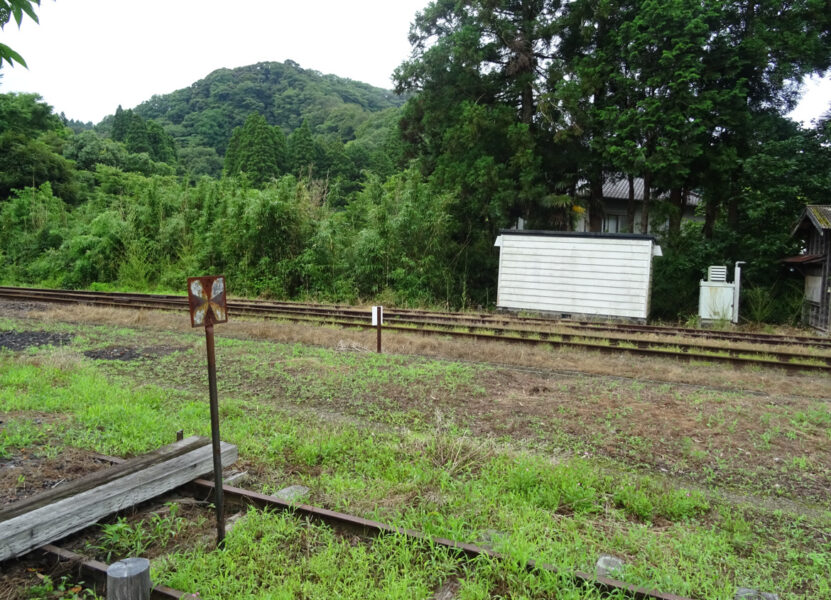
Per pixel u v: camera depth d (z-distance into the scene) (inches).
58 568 149.0
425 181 954.7
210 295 157.5
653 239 673.6
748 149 804.0
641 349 461.1
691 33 730.8
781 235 743.7
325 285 814.5
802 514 196.1
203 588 137.7
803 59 759.7
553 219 897.5
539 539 163.5
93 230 978.7
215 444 158.4
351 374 371.9
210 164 2960.1
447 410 303.6
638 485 213.9
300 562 151.2
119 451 226.4
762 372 409.7
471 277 882.1
